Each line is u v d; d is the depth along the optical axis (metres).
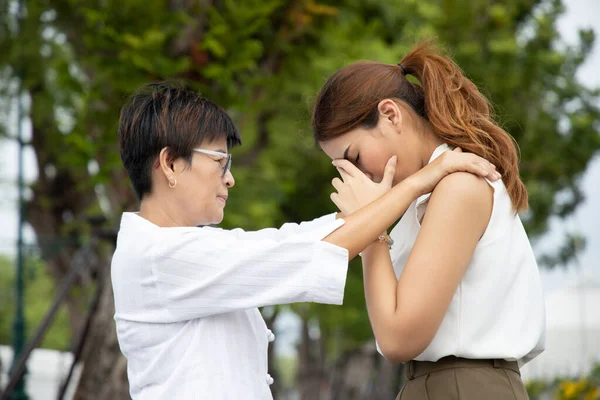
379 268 2.74
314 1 9.43
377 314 2.68
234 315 2.88
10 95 13.33
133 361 2.91
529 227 14.46
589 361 10.12
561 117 14.02
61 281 15.20
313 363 21.34
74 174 14.40
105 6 8.01
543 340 2.89
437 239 2.68
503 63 13.02
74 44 9.53
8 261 13.95
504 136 2.93
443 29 13.01
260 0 8.25
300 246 2.72
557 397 8.29
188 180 2.88
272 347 16.41
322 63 9.68
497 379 2.74
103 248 8.38
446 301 2.66
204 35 8.24
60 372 8.70
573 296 11.73
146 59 7.77
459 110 2.92
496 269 2.76
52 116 13.95
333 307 14.20
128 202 8.22
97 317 8.09
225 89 8.17
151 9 8.00
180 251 2.78
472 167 2.75
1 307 14.29
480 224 2.74
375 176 2.97
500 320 2.77
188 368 2.77
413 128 2.93
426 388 2.80
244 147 9.16
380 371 16.38
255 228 9.59
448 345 2.74
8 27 12.23
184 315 2.79
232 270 2.73
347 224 2.73
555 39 13.85
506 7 13.80
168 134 2.86
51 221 16.42
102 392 7.91
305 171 12.97
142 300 2.83
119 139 2.97
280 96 10.61
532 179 13.98
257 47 8.15
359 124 2.93
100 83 8.16
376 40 10.43
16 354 9.93
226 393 2.77
